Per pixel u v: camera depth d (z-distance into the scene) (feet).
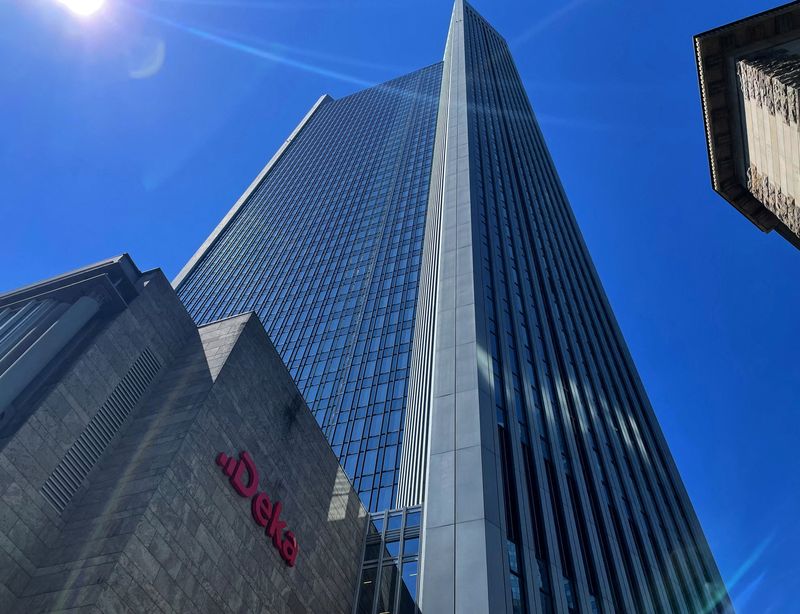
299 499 100.01
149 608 65.00
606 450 164.04
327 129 556.92
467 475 107.65
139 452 78.38
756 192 88.43
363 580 112.78
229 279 379.55
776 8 86.33
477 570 91.56
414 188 386.93
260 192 487.61
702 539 180.34
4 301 91.76
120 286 93.04
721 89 91.45
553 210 300.61
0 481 63.41
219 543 78.23
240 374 95.35
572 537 115.65
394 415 225.15
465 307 152.05
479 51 424.46
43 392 74.64
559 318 204.74
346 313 299.38
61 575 63.31
